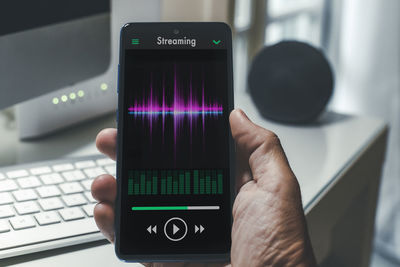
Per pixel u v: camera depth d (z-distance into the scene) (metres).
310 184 0.58
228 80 0.46
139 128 0.44
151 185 0.43
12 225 0.43
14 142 0.65
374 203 0.84
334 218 0.63
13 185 0.48
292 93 0.74
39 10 0.55
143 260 0.41
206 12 1.01
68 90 0.68
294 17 1.88
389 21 1.58
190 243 0.42
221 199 0.43
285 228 0.40
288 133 0.73
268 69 0.75
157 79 0.45
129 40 0.46
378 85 1.65
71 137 0.68
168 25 0.46
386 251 1.62
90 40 0.63
